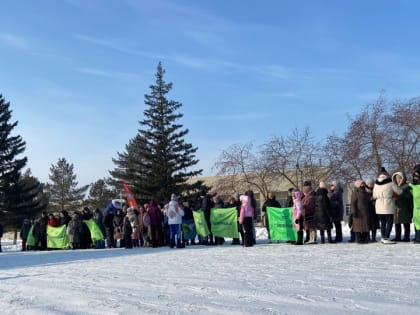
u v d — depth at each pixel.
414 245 13.26
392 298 5.83
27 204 56.25
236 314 5.29
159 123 53.72
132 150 61.34
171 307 5.86
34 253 20.89
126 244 20.23
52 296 7.25
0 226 26.52
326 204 15.88
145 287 7.66
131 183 53.09
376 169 33.72
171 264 11.34
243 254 13.22
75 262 13.77
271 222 17.58
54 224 24.41
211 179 62.03
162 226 20.09
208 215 19.08
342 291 6.43
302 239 16.00
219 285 7.43
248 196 16.80
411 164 32.22
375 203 14.60
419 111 33.22
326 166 38.09
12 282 9.38
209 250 15.62
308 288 6.79
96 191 78.69
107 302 6.45
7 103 57.78
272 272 8.77
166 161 52.56
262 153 43.50
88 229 23.11
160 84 54.38
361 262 9.77
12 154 56.03
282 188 45.53
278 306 5.62
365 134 34.09
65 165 84.12
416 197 13.86
